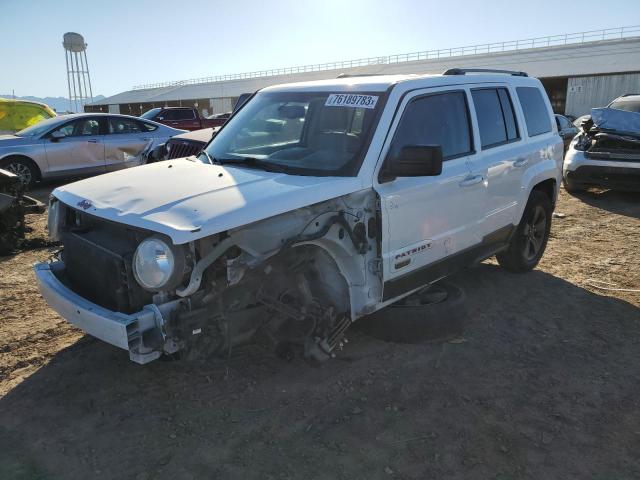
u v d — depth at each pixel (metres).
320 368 3.75
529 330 4.44
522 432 3.11
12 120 16.38
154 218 2.87
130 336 2.83
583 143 9.98
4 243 6.45
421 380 3.64
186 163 4.02
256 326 3.42
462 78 4.59
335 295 3.72
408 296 4.38
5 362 3.78
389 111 3.75
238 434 3.04
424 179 3.90
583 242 7.05
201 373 3.59
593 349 4.12
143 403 3.32
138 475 2.71
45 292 3.41
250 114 4.54
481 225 4.61
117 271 3.01
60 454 2.87
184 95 63.09
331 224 3.31
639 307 4.91
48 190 11.27
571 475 2.76
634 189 9.35
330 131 3.86
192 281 2.88
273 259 3.14
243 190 3.19
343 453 2.90
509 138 5.08
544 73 36.22
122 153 12.18
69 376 3.61
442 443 2.99
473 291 5.29
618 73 31.48
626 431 3.13
